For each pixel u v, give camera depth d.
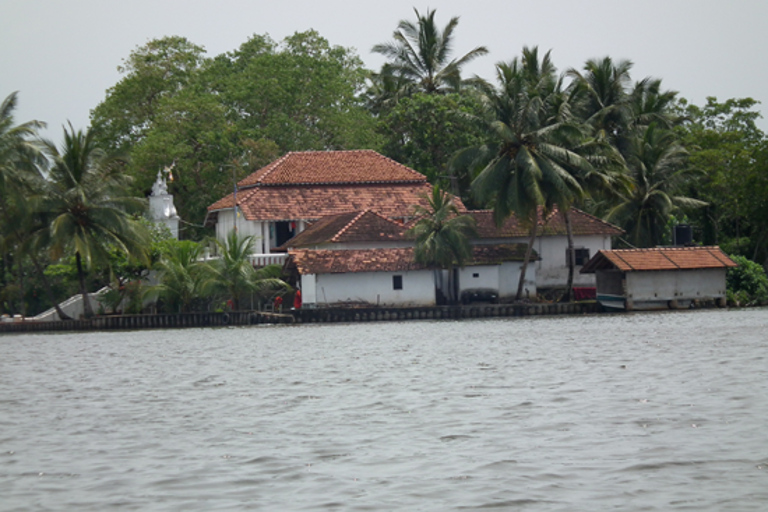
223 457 14.73
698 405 17.97
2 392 24.34
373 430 16.69
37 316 60.22
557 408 18.30
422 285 54.22
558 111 55.78
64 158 55.06
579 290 58.72
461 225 54.06
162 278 55.34
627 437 15.16
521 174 52.84
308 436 16.30
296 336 42.41
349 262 53.72
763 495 11.55
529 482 12.53
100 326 54.25
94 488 12.92
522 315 52.75
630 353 28.62
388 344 35.78
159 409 20.16
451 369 26.05
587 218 61.66
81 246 53.81
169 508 11.80
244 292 54.34
